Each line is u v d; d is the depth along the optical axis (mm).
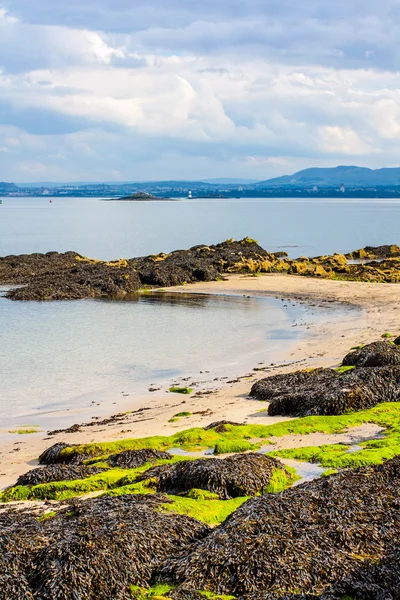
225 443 21562
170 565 12867
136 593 12375
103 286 65438
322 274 75062
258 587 12078
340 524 14078
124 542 13188
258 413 26656
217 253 86875
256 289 66125
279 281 70938
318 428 23250
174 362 38031
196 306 57406
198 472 17609
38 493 18469
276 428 23266
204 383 33125
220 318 51531
